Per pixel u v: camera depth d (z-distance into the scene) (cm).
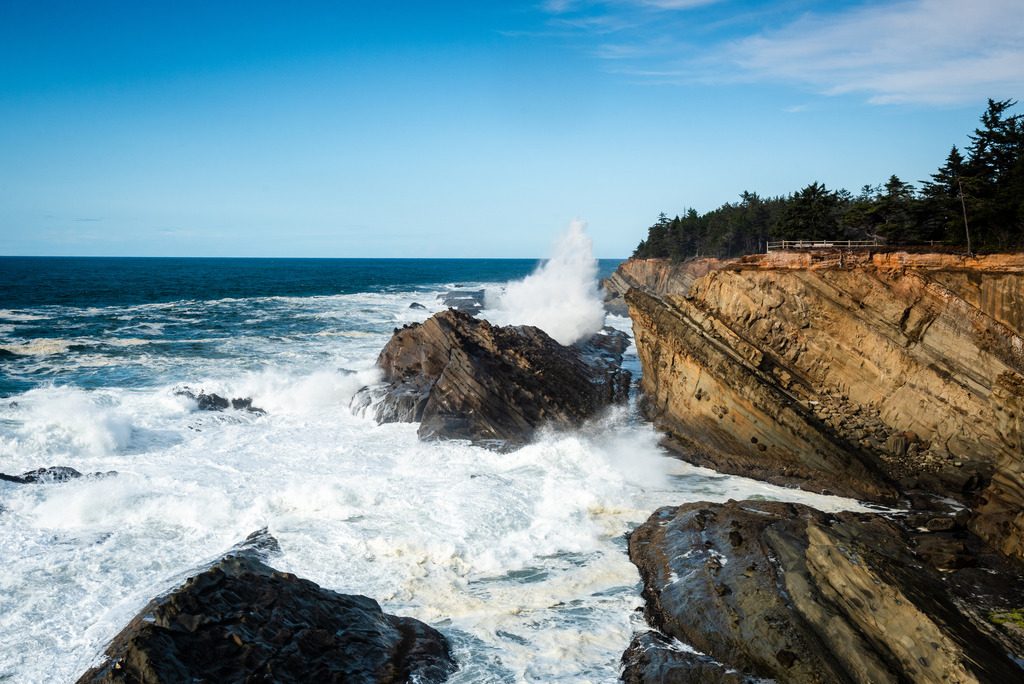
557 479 2448
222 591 1363
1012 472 2070
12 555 1800
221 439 2906
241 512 2100
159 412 3177
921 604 1373
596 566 1878
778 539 1770
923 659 1298
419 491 2297
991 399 2202
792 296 3195
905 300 2917
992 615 1568
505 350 3528
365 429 3131
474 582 1786
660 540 1939
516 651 1502
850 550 1550
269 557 1828
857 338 3009
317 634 1373
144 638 1202
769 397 2739
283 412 3400
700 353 3025
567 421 3116
